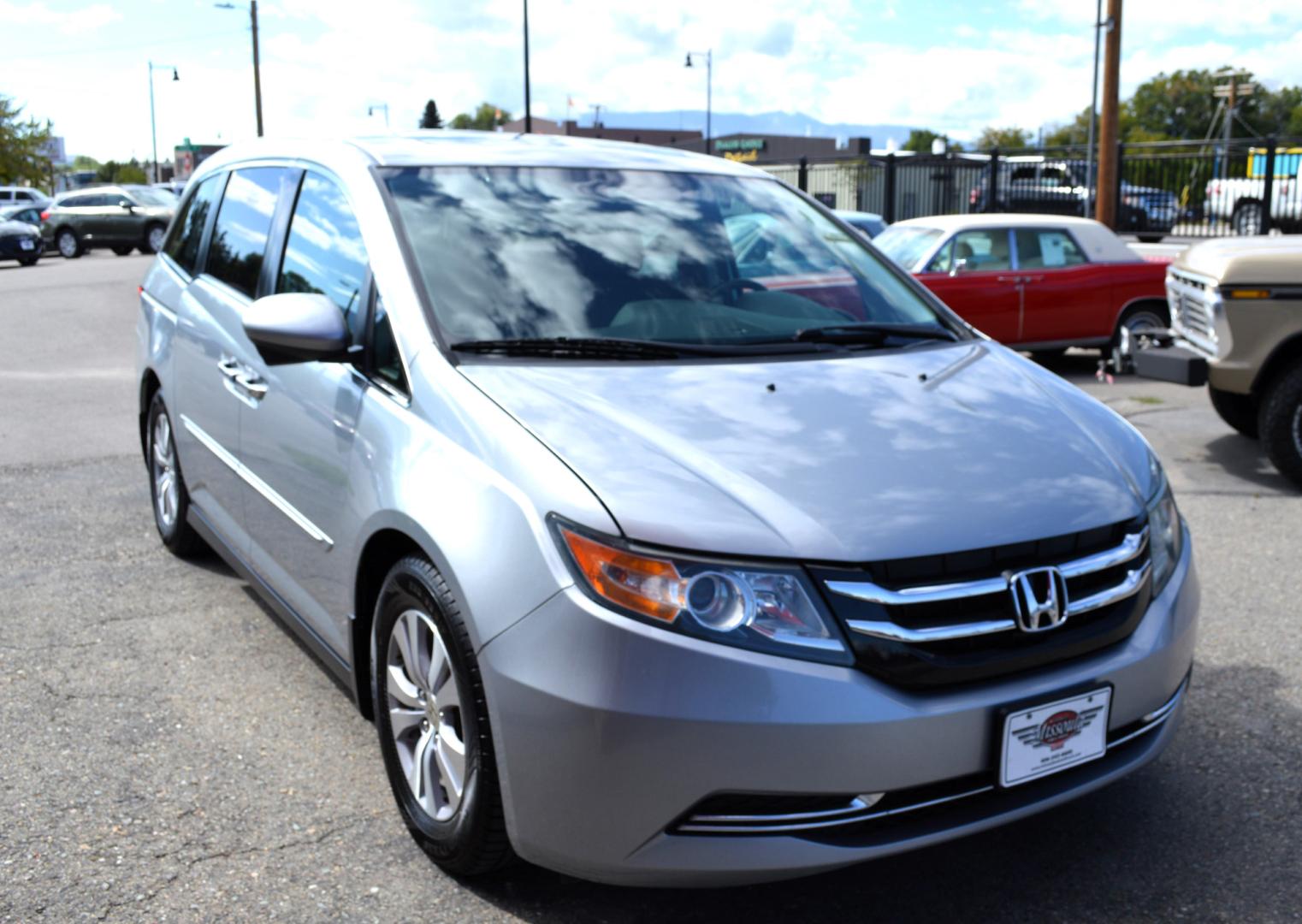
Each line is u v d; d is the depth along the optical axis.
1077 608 2.53
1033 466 2.72
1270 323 6.55
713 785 2.27
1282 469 6.56
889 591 2.35
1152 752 2.72
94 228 33.19
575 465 2.49
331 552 3.18
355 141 3.81
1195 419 8.69
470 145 3.87
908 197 24.73
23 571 5.01
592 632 2.30
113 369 11.31
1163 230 22.89
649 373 2.99
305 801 3.16
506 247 3.35
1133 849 2.96
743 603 2.30
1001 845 2.99
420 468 2.74
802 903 2.74
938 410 2.95
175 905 2.68
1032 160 24.12
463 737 2.62
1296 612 4.62
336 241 3.52
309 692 3.84
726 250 3.69
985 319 10.96
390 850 2.92
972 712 2.37
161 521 5.22
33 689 3.83
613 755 2.29
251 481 3.82
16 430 8.12
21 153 65.00
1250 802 3.18
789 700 2.26
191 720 3.63
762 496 2.45
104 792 3.18
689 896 2.76
